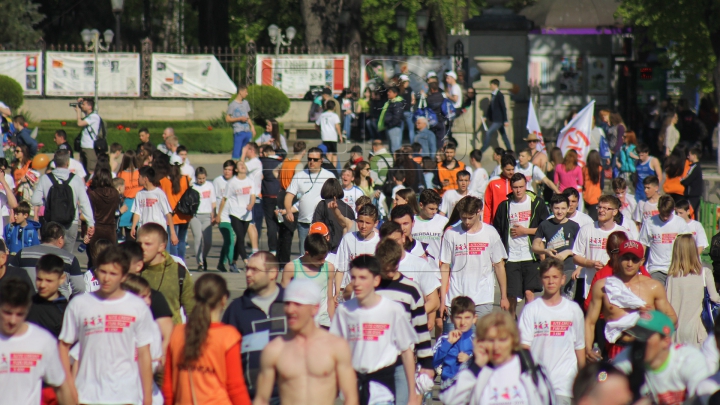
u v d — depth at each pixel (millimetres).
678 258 33250
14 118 72188
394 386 24375
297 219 43500
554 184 53656
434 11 129125
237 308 24219
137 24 171250
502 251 34219
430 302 28953
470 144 59438
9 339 21656
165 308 25703
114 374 23062
